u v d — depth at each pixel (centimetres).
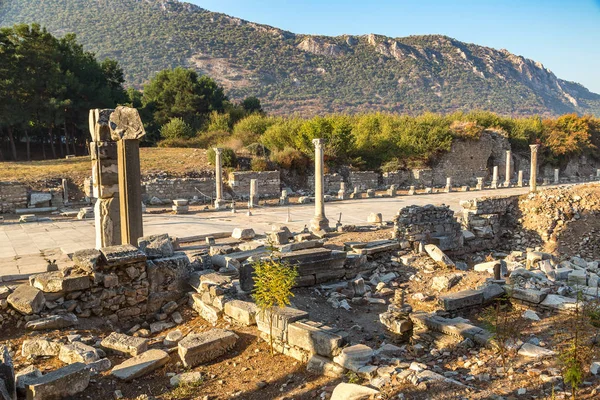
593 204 2262
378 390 589
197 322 927
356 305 1139
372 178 4603
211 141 4825
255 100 6625
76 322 864
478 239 2058
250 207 2995
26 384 611
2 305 832
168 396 645
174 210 2717
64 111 4656
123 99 5475
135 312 947
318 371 694
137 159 1173
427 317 906
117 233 1232
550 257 1655
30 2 16938
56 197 2877
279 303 803
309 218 2517
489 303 1056
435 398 557
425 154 5153
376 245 1570
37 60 4434
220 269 1150
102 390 656
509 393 593
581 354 638
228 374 716
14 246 1714
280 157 4125
